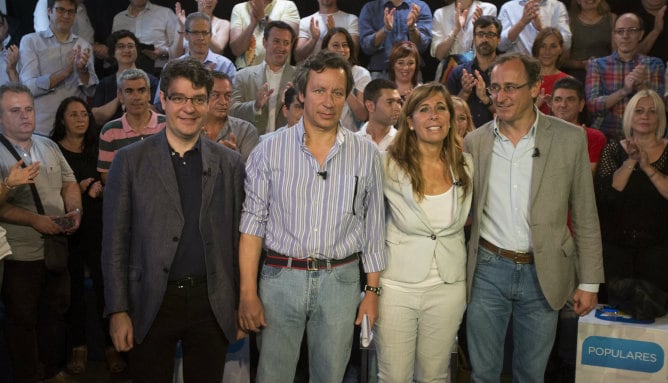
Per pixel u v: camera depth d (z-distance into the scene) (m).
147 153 2.64
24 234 3.59
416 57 4.71
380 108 3.95
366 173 2.70
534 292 2.90
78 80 5.17
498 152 2.91
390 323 2.87
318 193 2.65
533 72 2.82
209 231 2.66
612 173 3.73
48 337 3.82
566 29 5.23
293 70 4.73
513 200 2.87
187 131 2.60
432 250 2.84
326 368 2.75
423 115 2.79
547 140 2.85
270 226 2.71
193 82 2.58
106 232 2.64
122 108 4.69
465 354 3.96
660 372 3.26
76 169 4.16
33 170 3.31
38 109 5.07
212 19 5.52
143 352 2.66
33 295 3.63
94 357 4.25
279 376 2.79
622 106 4.82
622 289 3.42
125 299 2.64
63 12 5.12
